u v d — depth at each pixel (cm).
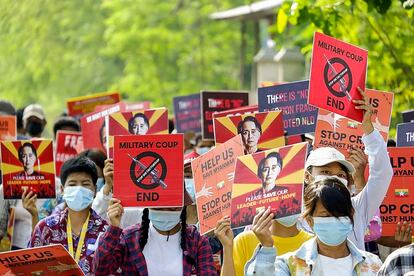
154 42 4703
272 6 3122
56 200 1506
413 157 1298
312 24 1761
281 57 3100
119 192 1114
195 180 1127
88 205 1228
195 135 1997
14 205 1496
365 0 1642
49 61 4384
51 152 1422
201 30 4856
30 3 4094
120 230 1102
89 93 4834
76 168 1229
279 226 1113
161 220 1114
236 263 1117
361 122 1220
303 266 1007
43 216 1505
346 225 991
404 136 1387
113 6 4672
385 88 1952
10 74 4212
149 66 4747
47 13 4316
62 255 1003
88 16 4734
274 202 1036
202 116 1802
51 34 4366
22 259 994
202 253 1128
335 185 1000
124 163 1117
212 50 4888
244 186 1050
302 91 1474
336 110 1218
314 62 1216
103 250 1098
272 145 1386
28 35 4084
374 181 1184
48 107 4681
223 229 1073
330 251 1009
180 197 1110
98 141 1647
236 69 4962
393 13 1894
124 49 4703
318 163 1162
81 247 1228
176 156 1116
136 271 1113
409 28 1905
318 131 1331
